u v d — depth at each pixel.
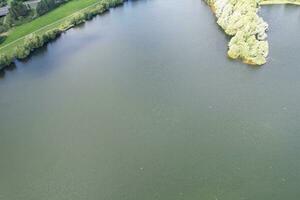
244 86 115.19
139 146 96.31
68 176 90.00
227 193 81.31
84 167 91.94
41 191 86.88
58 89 124.56
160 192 83.12
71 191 86.00
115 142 98.50
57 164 93.75
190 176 86.38
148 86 119.62
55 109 114.56
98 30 162.00
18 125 109.69
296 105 105.44
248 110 105.00
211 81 118.75
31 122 110.31
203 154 91.88
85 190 85.81
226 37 143.88
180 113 106.19
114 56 139.88
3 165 95.12
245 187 82.31
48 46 154.38
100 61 138.12
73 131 104.38
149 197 82.19
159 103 111.00
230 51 129.25
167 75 124.00
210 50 136.12
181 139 97.12
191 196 81.50
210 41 141.88
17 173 92.31
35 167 93.56
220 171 86.88
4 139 104.56
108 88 121.31
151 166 90.00
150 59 134.25
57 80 129.75
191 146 94.62
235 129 98.81
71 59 142.38
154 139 98.06
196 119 103.44
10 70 140.12
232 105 107.44
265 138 95.19
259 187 82.00
